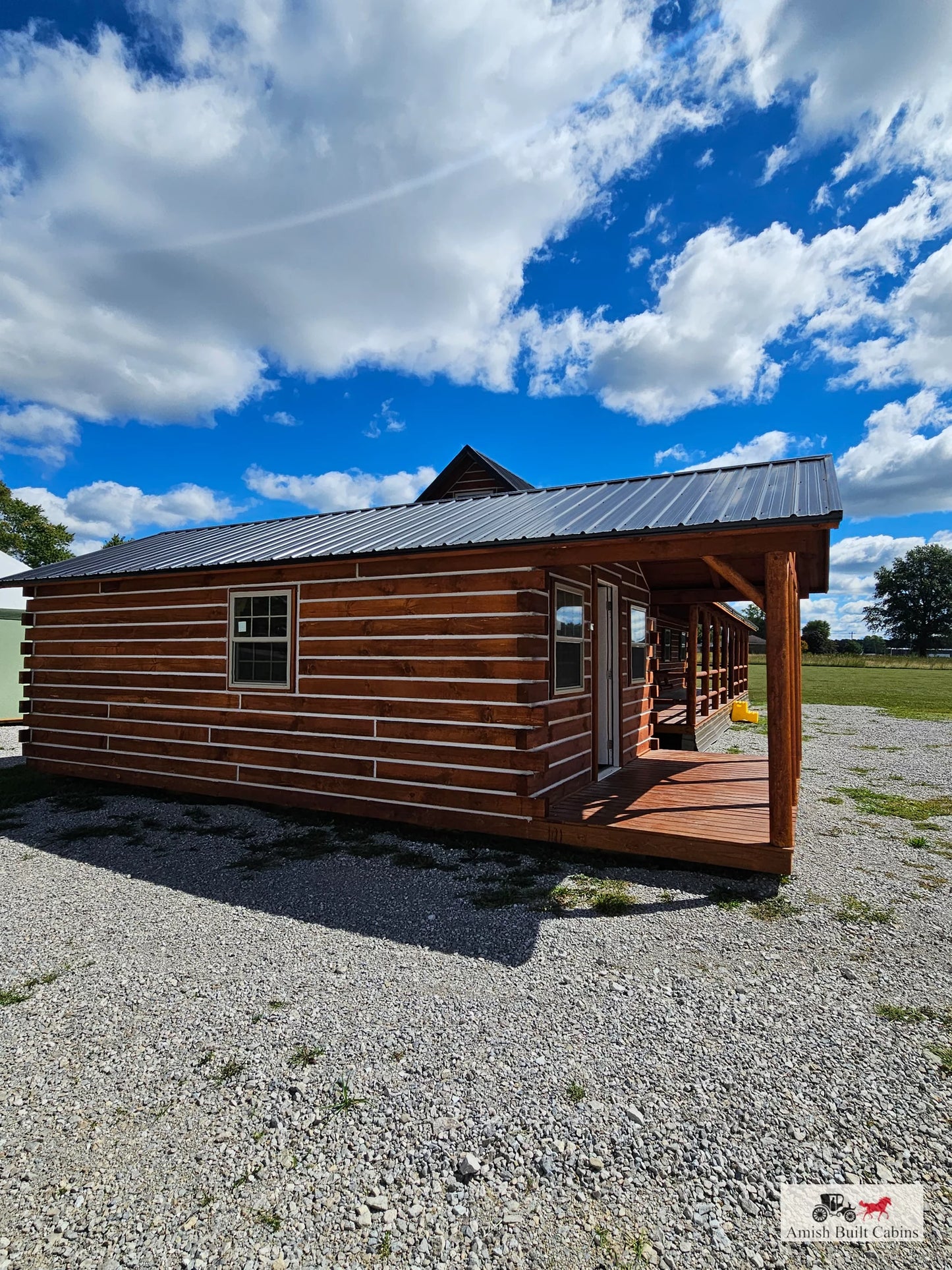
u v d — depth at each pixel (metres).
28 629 9.09
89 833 6.07
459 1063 2.66
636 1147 2.20
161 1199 2.01
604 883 4.72
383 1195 2.01
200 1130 2.31
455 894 4.53
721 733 14.59
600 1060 2.68
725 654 16.72
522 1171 2.10
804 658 49.47
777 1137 2.24
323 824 6.29
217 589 7.42
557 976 3.39
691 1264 1.77
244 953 3.67
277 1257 1.80
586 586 7.31
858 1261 1.77
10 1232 1.90
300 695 6.79
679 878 4.83
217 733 7.36
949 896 4.52
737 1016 3.00
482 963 3.54
